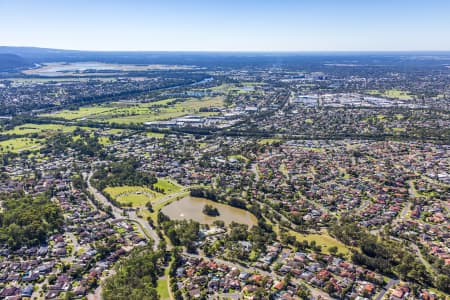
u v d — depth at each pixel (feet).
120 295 654.53
